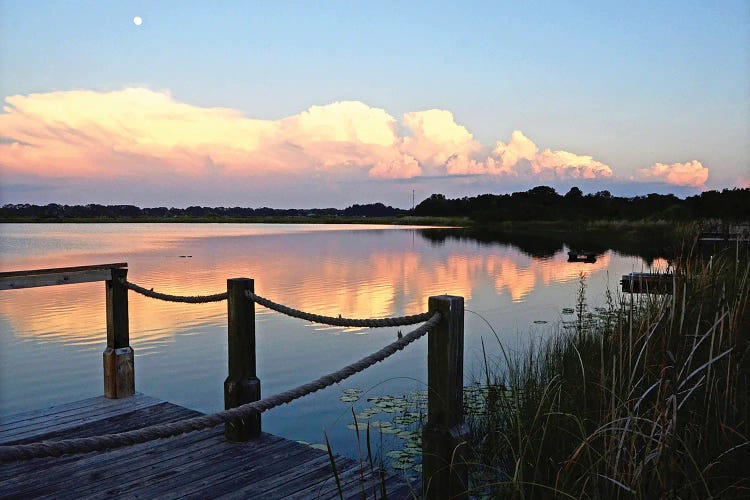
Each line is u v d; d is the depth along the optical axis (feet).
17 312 44.16
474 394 19.48
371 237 193.26
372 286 57.36
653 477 8.25
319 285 58.03
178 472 11.76
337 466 12.11
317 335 35.55
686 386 10.60
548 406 12.60
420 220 430.61
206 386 24.88
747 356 11.41
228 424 13.44
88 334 35.60
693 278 14.02
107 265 16.51
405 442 16.70
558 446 11.05
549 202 276.21
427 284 58.85
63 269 15.40
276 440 13.56
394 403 20.97
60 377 26.37
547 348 21.65
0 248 131.34
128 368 16.75
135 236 216.13
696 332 10.28
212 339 34.24
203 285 57.11
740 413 9.75
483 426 15.52
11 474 11.66
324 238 186.80
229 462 12.26
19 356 30.17
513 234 202.49
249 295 13.38
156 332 36.27
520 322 37.47
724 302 10.73
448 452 9.85
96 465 12.10
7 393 23.97
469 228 298.15
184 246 138.21
